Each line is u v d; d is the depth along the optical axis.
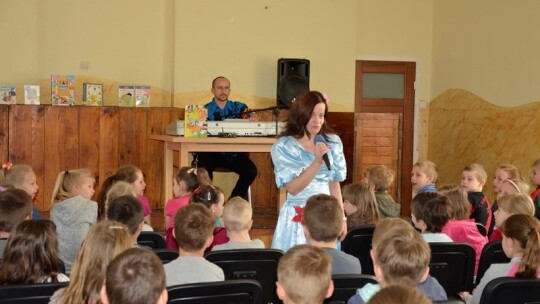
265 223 6.59
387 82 9.19
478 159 8.20
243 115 6.99
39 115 6.86
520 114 7.44
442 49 9.03
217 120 6.51
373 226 3.84
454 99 8.75
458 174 8.65
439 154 9.09
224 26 7.83
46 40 7.31
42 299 2.45
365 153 8.00
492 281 2.56
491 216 5.20
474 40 8.31
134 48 7.68
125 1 7.62
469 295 3.44
